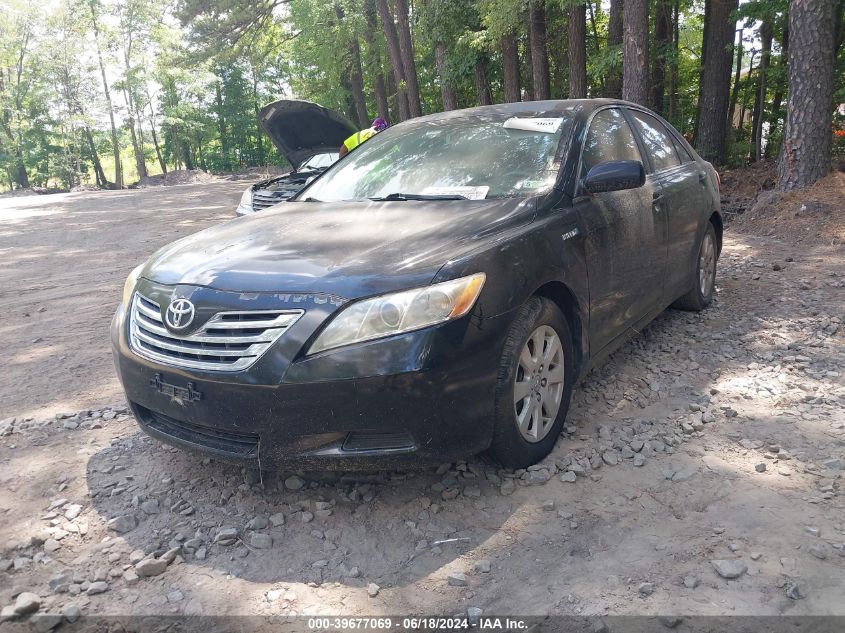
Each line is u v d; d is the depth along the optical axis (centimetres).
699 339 483
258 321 265
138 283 319
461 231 300
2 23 4956
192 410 278
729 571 233
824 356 434
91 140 5772
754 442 328
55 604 238
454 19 2070
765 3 1321
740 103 1911
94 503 304
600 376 422
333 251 293
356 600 234
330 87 3625
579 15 1628
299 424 260
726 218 1045
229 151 6209
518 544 260
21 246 1277
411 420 258
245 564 256
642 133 466
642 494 290
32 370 505
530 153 371
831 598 220
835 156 1361
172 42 4947
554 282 316
